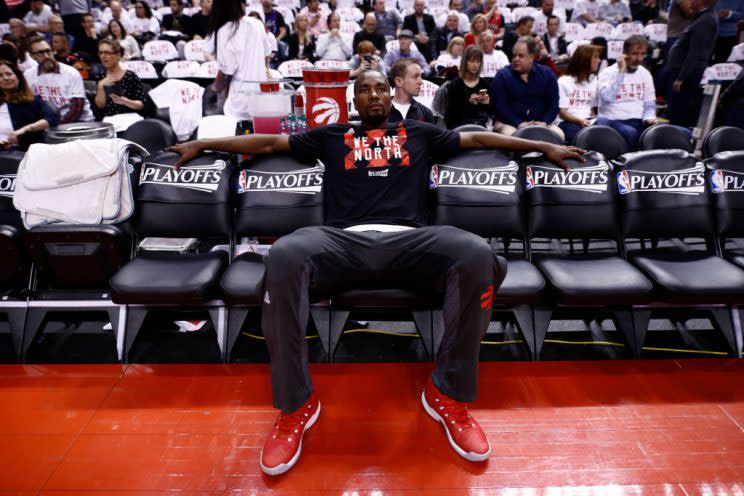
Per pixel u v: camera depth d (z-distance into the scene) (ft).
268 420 6.73
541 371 7.74
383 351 8.71
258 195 8.45
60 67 14.71
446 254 6.25
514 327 9.48
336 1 32.35
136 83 14.40
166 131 10.06
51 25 22.30
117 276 7.57
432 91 15.99
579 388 7.34
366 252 6.59
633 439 6.36
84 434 6.44
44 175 8.27
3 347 8.70
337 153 7.90
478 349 6.12
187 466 5.94
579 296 7.32
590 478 5.78
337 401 7.07
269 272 5.88
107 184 8.27
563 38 26.84
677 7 20.74
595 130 10.05
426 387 6.77
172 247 9.05
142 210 8.46
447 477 5.79
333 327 7.86
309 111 9.07
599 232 8.61
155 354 8.55
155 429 6.54
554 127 14.05
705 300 7.45
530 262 8.22
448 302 6.20
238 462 6.01
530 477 5.80
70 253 7.79
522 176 8.85
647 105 15.19
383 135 7.91
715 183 8.74
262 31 11.81
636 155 8.89
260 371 7.79
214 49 11.82
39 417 6.74
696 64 17.63
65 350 8.63
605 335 9.18
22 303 8.18
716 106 15.25
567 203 8.57
